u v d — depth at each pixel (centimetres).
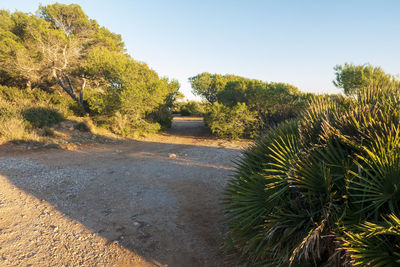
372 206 192
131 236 365
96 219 415
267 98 1595
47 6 2056
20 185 548
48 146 959
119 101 1510
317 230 194
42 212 430
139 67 1716
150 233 376
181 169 744
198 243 351
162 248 338
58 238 352
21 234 357
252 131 1458
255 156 321
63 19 2150
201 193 549
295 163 230
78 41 2017
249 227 256
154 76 1792
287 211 224
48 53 1714
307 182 215
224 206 479
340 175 211
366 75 1255
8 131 982
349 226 191
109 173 683
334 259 196
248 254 280
